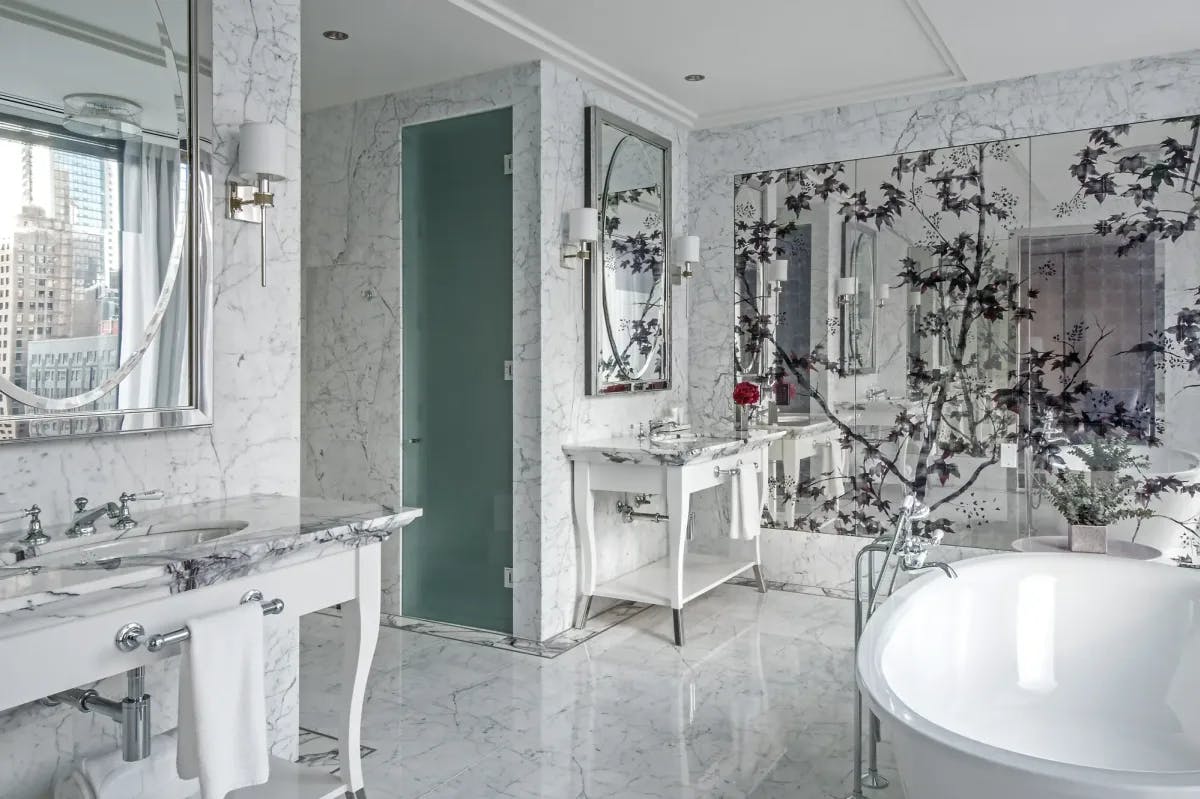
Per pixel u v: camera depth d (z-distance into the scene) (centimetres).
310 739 289
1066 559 305
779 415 480
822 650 377
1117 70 393
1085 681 293
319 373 454
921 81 419
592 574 407
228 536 191
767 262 480
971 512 429
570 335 405
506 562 404
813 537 473
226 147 242
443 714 309
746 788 254
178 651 174
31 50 191
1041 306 412
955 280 430
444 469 421
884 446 451
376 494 437
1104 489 386
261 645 183
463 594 418
